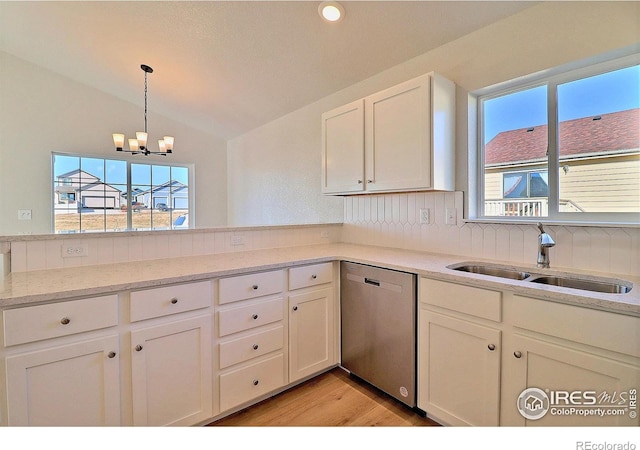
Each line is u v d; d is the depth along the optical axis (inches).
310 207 135.7
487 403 56.5
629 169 60.7
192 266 67.7
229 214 207.9
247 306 68.2
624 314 42.3
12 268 61.0
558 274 62.5
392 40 86.4
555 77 69.7
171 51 117.5
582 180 66.3
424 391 66.9
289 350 76.0
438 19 76.4
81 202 169.3
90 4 101.6
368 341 78.4
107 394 51.6
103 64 141.3
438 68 86.7
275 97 133.3
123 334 53.1
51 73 156.9
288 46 97.7
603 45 60.0
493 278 57.4
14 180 150.3
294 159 144.7
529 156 74.4
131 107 178.1
